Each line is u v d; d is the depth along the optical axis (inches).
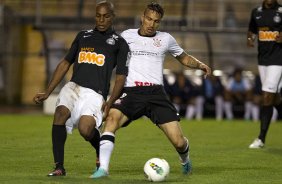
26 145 1578.5
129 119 1057.5
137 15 3713.1
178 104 2906.0
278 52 1571.1
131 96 1054.4
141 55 1070.4
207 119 2920.8
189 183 1002.7
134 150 1491.1
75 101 1030.4
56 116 1024.9
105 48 1045.8
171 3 3681.1
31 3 3695.9
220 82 2928.2
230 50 3129.9
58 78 1057.5
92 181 986.7
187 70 3228.3
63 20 3646.7
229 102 2923.2
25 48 3595.0
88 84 1037.2
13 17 3629.4
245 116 2913.4
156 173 994.1
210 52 3080.7
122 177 1053.2
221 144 1679.4
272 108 1589.6
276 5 1569.9
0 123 2418.8
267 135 2007.9
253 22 1604.3
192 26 3629.4
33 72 3560.5
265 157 1389.0
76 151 1449.3
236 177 1088.8
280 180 1061.1
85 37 1054.4
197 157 1381.6
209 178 1068.5
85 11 3676.2
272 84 1571.1
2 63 3563.0
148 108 1061.8
